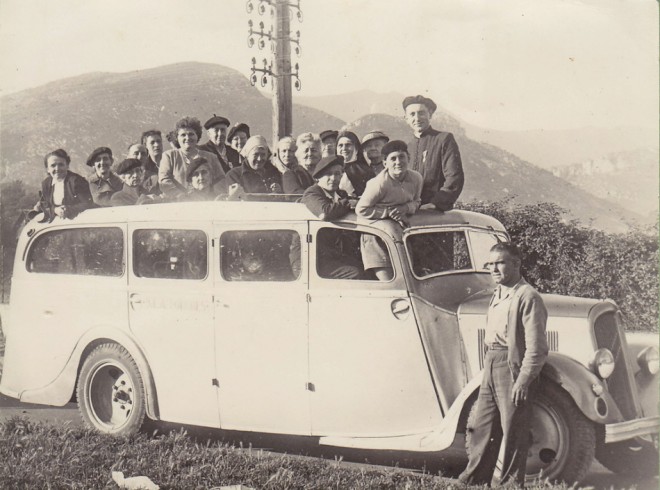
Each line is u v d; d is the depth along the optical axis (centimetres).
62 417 614
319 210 487
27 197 719
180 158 609
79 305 573
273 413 501
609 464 475
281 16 658
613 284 613
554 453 426
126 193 611
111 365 562
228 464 463
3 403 662
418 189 494
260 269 509
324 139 598
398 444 464
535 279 631
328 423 487
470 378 467
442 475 469
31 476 450
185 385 529
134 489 432
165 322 536
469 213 522
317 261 491
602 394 423
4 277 714
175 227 535
